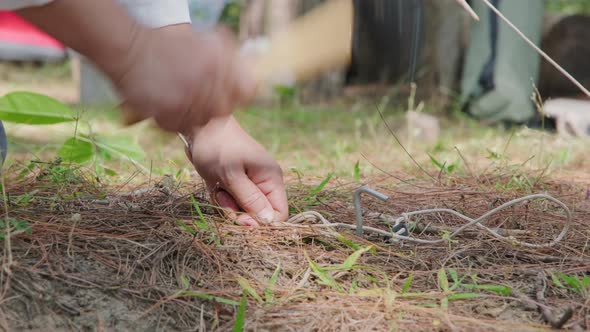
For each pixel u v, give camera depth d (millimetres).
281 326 768
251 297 813
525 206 1115
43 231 881
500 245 963
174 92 603
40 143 1831
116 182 1229
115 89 633
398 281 863
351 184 1269
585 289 848
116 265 832
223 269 858
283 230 954
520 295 831
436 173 1397
